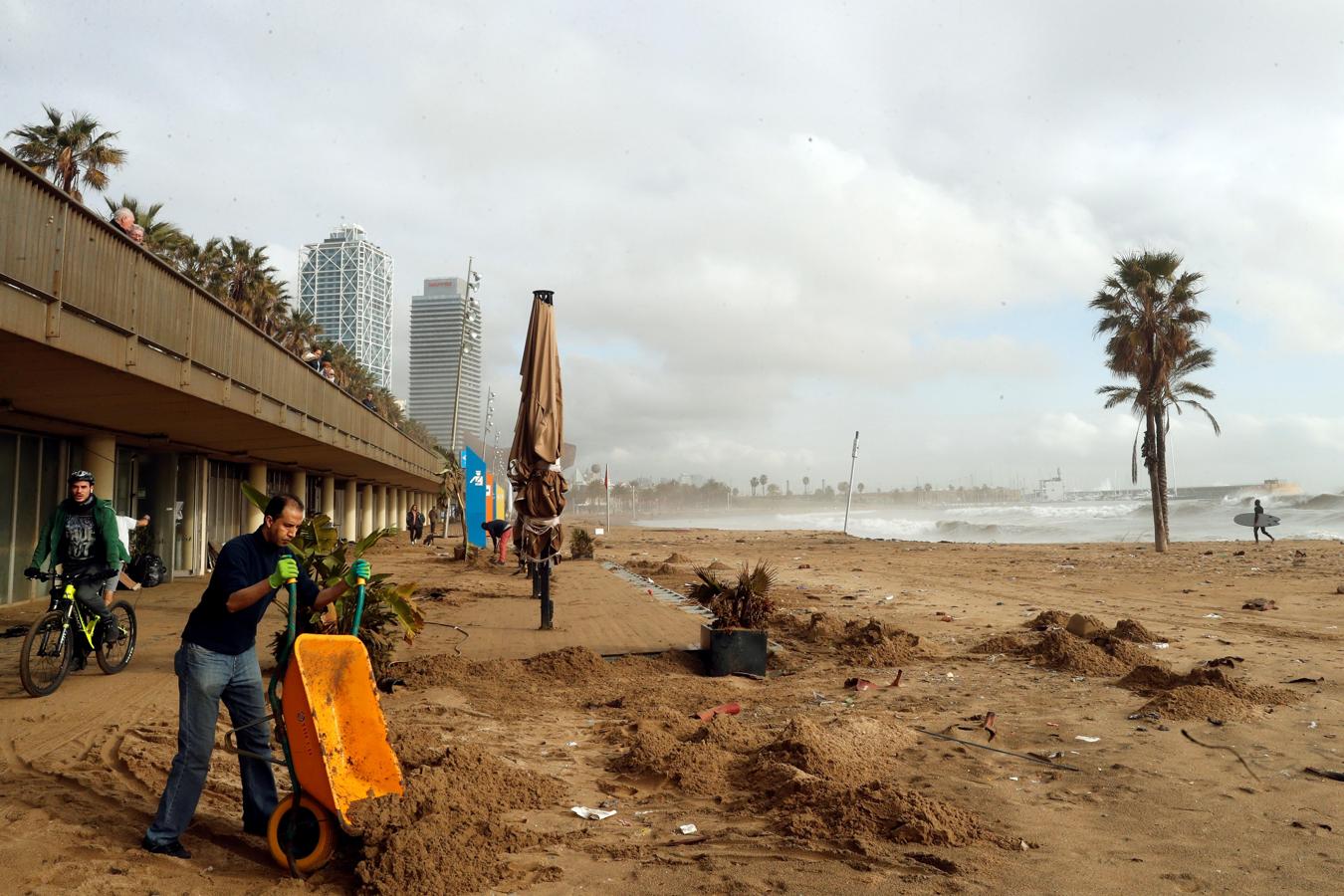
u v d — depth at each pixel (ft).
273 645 28.22
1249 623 40.93
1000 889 11.53
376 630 25.07
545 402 36.47
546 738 20.25
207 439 59.47
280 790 15.78
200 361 40.27
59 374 33.81
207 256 136.67
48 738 18.63
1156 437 105.91
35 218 27.02
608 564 80.94
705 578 30.01
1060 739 19.88
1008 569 80.59
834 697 25.20
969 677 28.17
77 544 24.90
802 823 13.91
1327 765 17.42
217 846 12.94
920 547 131.85
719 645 28.30
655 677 27.78
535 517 36.17
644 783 16.79
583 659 28.17
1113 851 12.96
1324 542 110.63
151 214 105.19
